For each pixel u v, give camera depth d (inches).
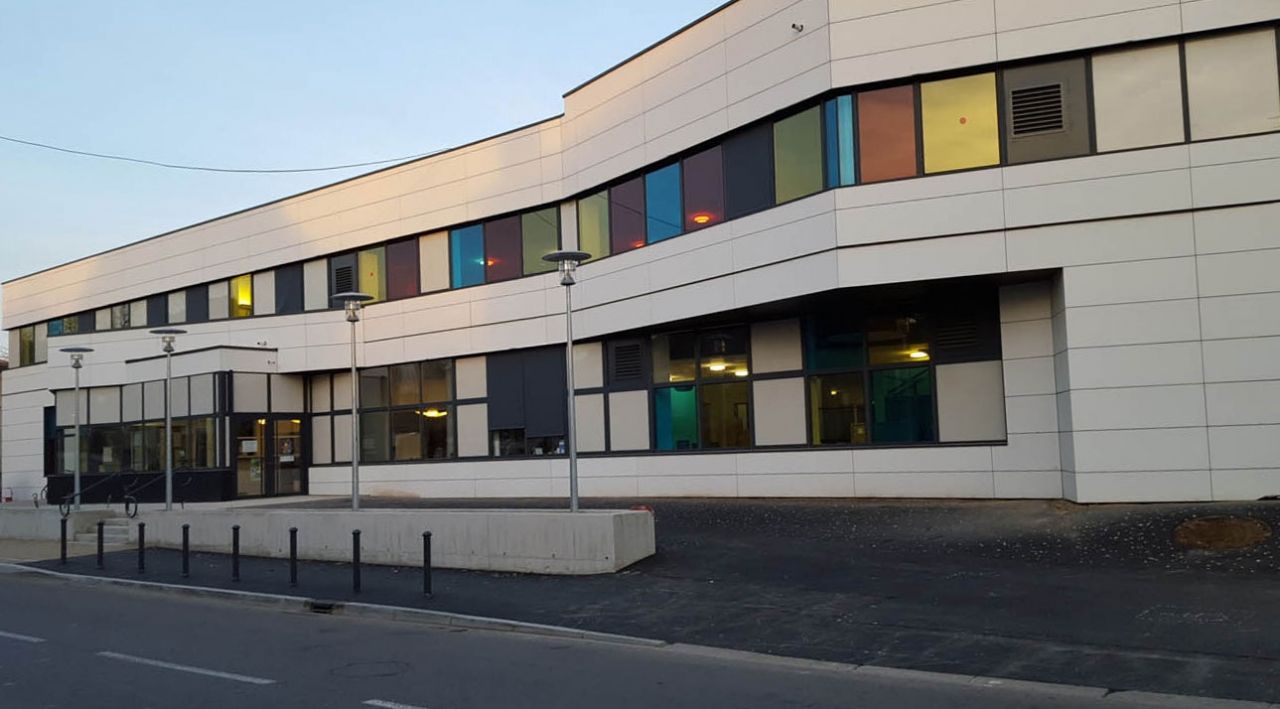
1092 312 644.1
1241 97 625.9
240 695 347.9
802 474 815.1
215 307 1355.8
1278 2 615.2
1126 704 315.3
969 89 680.4
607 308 950.4
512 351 1069.1
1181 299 628.4
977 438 738.8
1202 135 631.2
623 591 530.0
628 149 922.7
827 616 450.0
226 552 799.1
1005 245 662.5
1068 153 655.8
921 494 753.0
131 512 1021.8
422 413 1145.4
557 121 1023.6
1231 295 619.8
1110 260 642.8
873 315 793.6
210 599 609.9
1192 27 630.5
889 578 512.4
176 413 1232.8
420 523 663.1
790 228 743.7
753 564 569.3
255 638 469.1
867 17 698.2
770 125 778.2
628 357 960.9
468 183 1100.5
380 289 1182.9
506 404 1072.2
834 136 711.1
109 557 805.2
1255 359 613.3
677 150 863.1
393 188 1165.1
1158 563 502.9
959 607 447.8
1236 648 363.6
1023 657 371.6
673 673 375.6
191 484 1177.4
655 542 623.2
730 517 732.7
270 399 1221.7
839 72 701.9
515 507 885.8
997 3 669.9
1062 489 691.4
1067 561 522.6
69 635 484.4
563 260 631.8
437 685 359.3
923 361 765.9
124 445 1332.4
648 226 909.8
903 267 682.8
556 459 1018.7
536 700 333.7
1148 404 631.2
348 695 345.1
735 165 812.6
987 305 741.9
